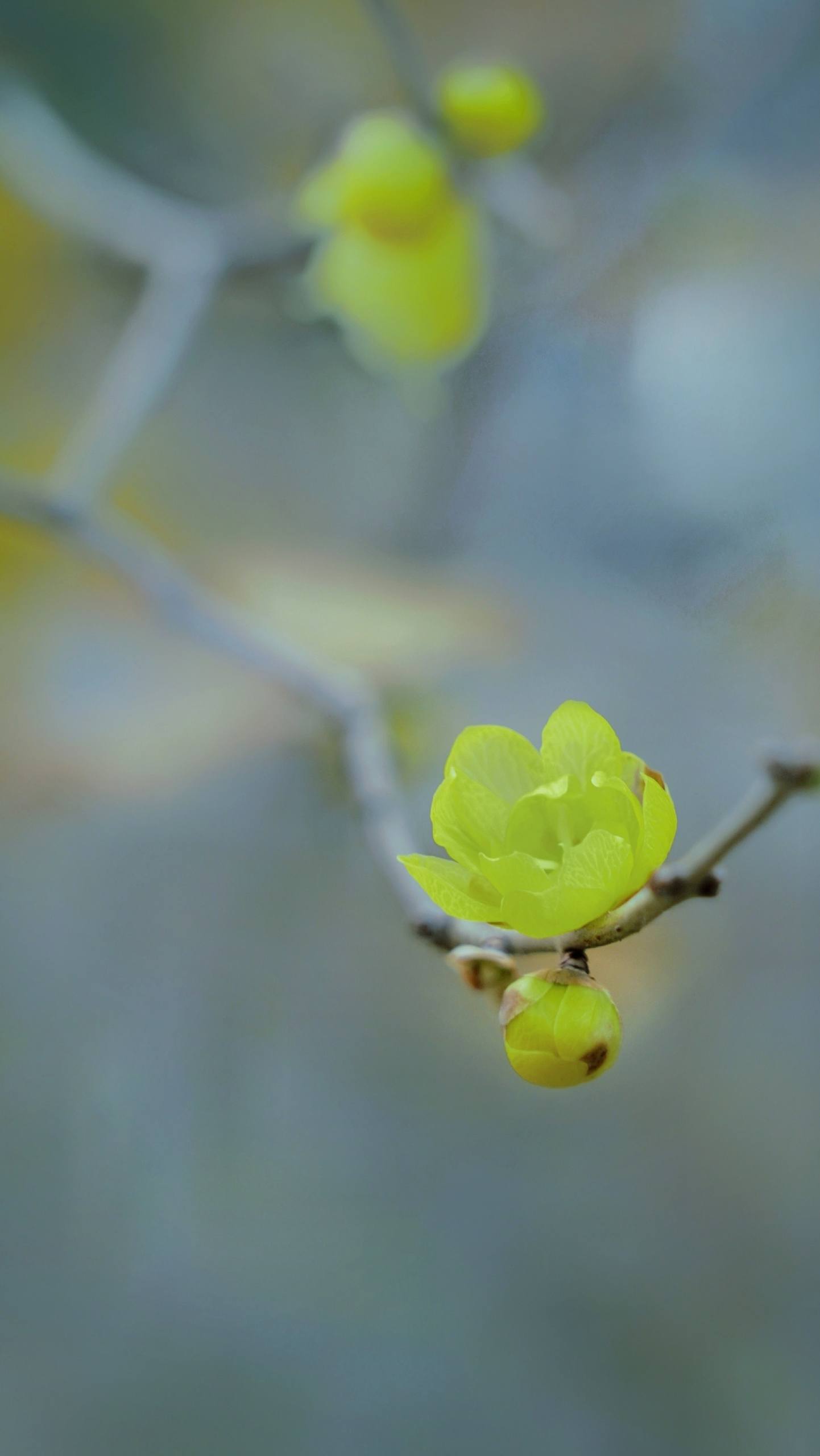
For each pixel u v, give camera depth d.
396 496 0.71
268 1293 0.72
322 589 0.67
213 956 0.74
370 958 0.74
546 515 0.68
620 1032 0.34
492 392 0.68
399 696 0.62
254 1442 0.68
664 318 0.66
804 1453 0.66
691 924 0.68
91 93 0.70
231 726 0.62
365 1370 0.70
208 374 0.72
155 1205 0.74
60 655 0.64
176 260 0.58
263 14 0.68
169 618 0.48
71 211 0.62
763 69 0.65
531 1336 0.71
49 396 0.73
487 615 0.67
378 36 0.66
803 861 0.68
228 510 0.71
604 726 0.34
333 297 0.52
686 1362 0.69
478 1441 0.68
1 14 0.68
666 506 0.67
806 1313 0.68
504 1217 0.73
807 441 0.65
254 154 0.70
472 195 0.48
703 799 0.67
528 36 0.66
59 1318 0.71
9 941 0.74
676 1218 0.71
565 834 0.34
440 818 0.34
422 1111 0.75
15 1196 0.72
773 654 0.66
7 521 0.63
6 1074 0.73
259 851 0.70
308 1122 0.75
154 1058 0.75
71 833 0.70
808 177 0.65
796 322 0.65
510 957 0.35
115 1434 0.68
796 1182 0.69
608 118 0.67
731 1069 0.70
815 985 0.68
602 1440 0.67
